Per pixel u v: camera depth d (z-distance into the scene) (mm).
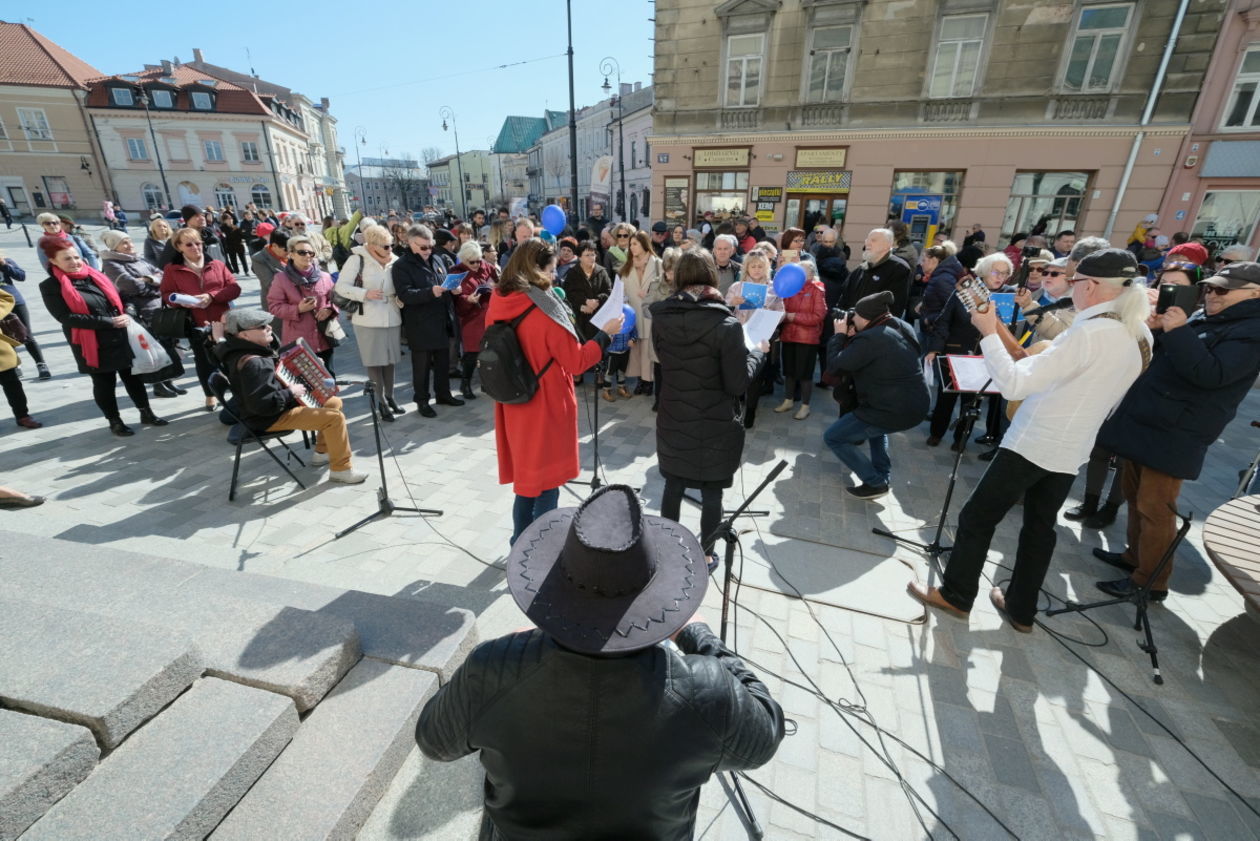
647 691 865
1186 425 2713
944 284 5133
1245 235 11375
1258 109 10672
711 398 2809
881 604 2908
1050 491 2500
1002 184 12352
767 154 13789
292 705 1747
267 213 15023
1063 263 3719
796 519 3746
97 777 1427
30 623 1750
